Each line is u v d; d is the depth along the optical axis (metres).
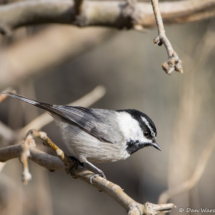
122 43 17.38
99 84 17.12
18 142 8.87
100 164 16.12
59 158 5.82
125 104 16.73
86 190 15.80
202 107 13.28
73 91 16.95
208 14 8.01
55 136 16.00
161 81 16.00
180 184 9.36
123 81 17.08
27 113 10.64
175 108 15.01
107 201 15.54
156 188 14.95
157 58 16.53
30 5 8.77
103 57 17.55
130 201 4.56
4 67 10.23
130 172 15.98
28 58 10.52
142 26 8.59
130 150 7.90
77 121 7.26
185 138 10.26
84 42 10.73
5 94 6.57
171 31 13.88
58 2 8.61
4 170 10.85
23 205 11.29
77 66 17.39
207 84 13.41
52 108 7.09
